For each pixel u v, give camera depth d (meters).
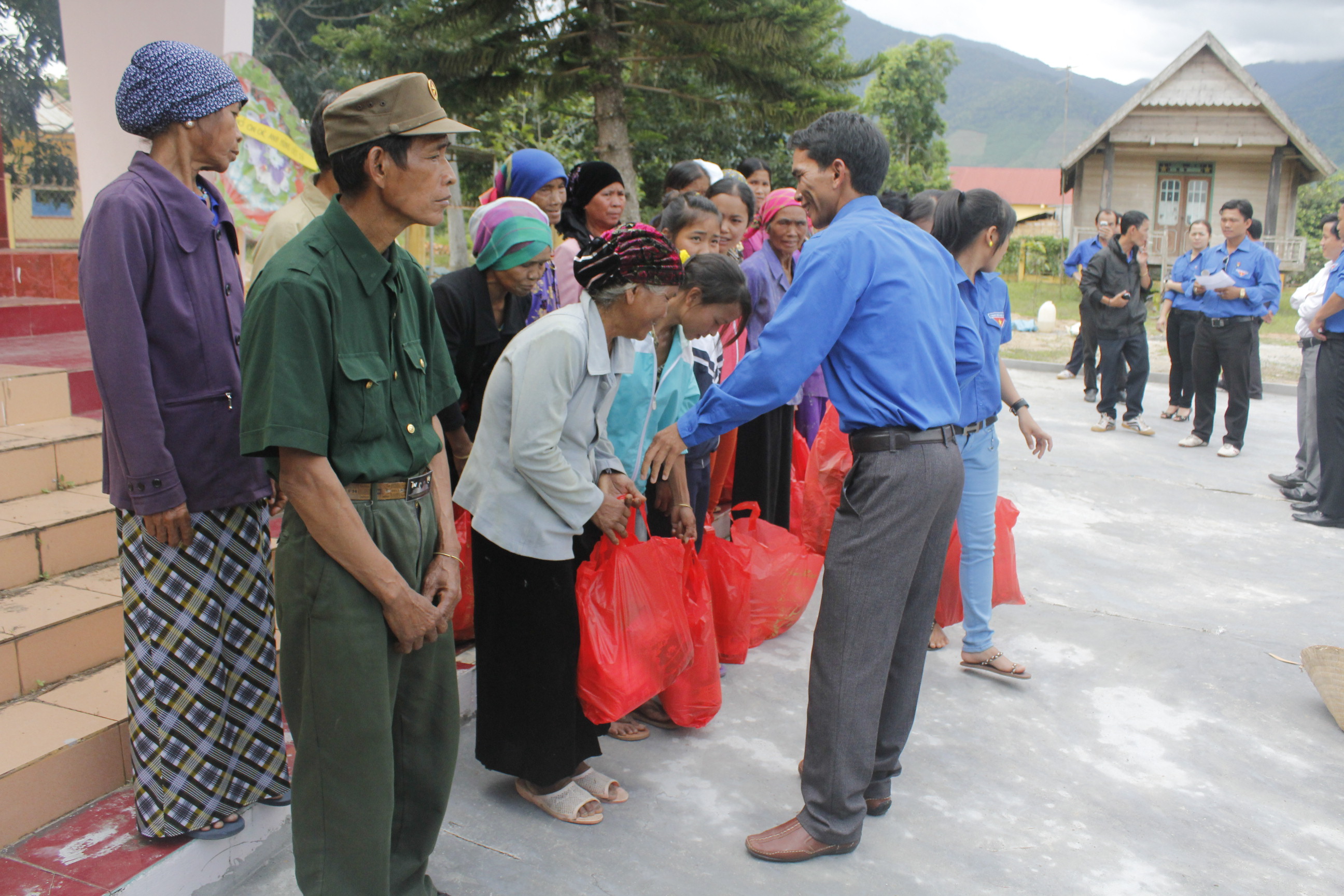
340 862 1.79
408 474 1.83
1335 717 3.07
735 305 2.71
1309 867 2.38
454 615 3.03
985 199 3.07
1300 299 5.63
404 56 11.68
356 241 1.70
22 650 2.34
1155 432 7.45
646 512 2.79
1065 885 2.28
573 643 2.42
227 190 4.06
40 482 2.93
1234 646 3.66
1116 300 7.19
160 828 2.06
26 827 2.07
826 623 2.29
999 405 3.27
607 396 2.43
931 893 2.24
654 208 17.64
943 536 2.36
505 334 3.04
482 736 2.47
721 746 2.88
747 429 3.66
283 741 2.25
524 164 3.55
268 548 2.21
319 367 1.64
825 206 2.42
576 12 11.72
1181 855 2.41
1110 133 22.52
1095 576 4.43
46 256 5.12
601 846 2.37
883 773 2.49
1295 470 5.96
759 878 2.26
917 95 36.31
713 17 11.15
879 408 2.22
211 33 4.05
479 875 2.23
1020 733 3.01
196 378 2.03
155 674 2.04
